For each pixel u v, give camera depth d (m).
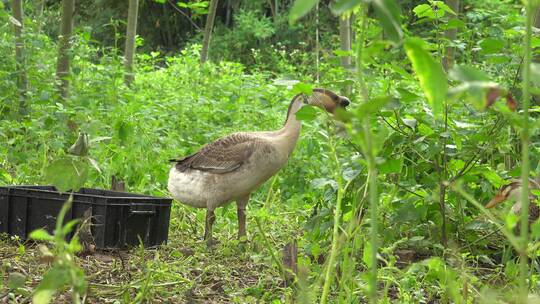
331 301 5.49
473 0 18.67
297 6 2.53
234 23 33.19
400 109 6.92
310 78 13.47
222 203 8.09
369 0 2.75
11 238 7.38
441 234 7.23
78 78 13.29
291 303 5.52
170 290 6.04
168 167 10.57
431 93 2.73
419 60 2.71
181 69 17.11
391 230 6.82
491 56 6.80
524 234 2.92
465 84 2.70
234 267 7.07
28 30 13.41
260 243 7.43
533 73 2.89
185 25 34.00
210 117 13.51
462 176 6.86
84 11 30.72
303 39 29.95
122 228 7.50
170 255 7.19
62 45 12.73
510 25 9.41
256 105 13.62
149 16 32.72
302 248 7.31
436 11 6.89
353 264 5.00
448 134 6.51
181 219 9.23
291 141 8.03
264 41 31.12
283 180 10.18
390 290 6.05
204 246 7.82
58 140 10.16
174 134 11.40
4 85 11.95
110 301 5.52
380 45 2.84
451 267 6.12
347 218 6.41
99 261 6.97
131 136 10.59
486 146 6.95
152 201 7.74
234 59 30.73
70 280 3.14
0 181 9.66
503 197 6.63
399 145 6.64
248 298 5.96
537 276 6.00
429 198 6.21
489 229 7.39
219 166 7.96
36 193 7.60
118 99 12.78
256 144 7.89
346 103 7.74
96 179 10.27
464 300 4.94
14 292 5.41
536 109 6.34
